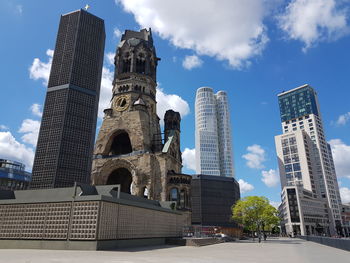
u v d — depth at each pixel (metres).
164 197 68.19
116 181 82.44
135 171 70.25
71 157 101.88
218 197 140.75
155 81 94.56
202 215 134.88
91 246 26.33
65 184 97.50
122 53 93.25
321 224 173.88
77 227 27.47
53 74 117.12
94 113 114.50
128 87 86.19
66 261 16.61
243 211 93.00
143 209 36.34
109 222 28.72
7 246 29.00
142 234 35.19
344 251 32.41
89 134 109.12
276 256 24.80
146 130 77.38
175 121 91.06
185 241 40.66
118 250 27.06
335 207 197.50
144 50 93.31
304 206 164.25
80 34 125.06
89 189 32.72
